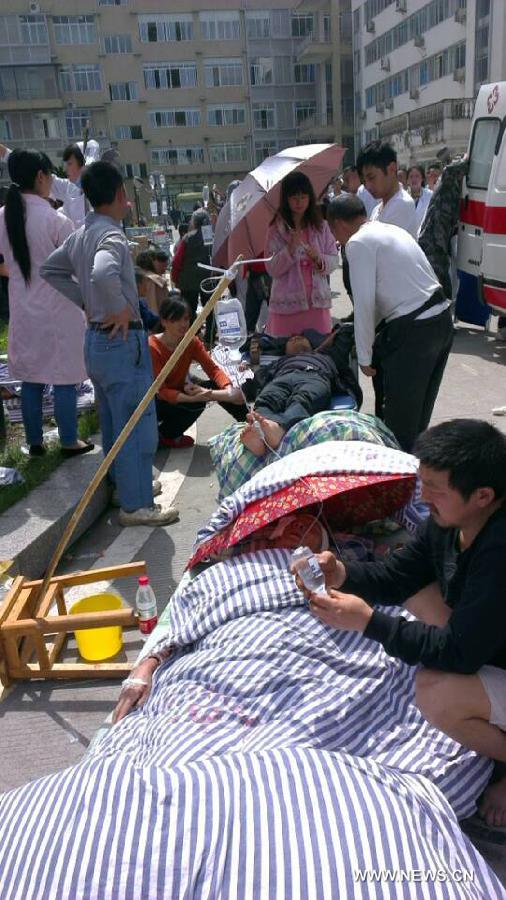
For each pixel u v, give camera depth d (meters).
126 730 2.28
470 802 2.12
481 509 1.92
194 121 52.66
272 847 1.56
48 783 1.79
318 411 4.01
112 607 3.40
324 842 1.58
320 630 2.38
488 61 31.91
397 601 2.28
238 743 2.03
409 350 4.03
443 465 1.86
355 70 48.62
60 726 2.88
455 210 8.09
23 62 49.31
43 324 4.63
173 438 5.76
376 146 4.67
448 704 2.01
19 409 6.02
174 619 2.70
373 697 2.25
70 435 4.99
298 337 4.64
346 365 4.54
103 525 4.55
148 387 4.29
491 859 2.07
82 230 4.12
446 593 2.13
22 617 3.17
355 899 1.50
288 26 51.78
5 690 3.10
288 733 2.07
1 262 4.98
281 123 53.69
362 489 3.04
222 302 4.19
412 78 39.97
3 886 1.56
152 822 1.59
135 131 52.16
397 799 1.73
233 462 3.77
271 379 4.33
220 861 1.54
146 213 35.41
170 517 4.47
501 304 7.63
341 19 49.22
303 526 2.89
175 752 1.98
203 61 51.59
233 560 2.73
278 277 5.77
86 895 1.50
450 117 32.06
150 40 50.72
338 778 1.73
